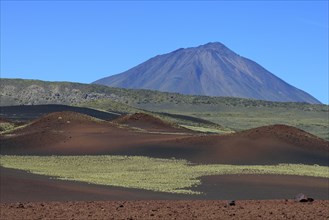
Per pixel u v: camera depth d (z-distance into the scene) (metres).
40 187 37.84
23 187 37.25
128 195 36.81
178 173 53.00
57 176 48.69
